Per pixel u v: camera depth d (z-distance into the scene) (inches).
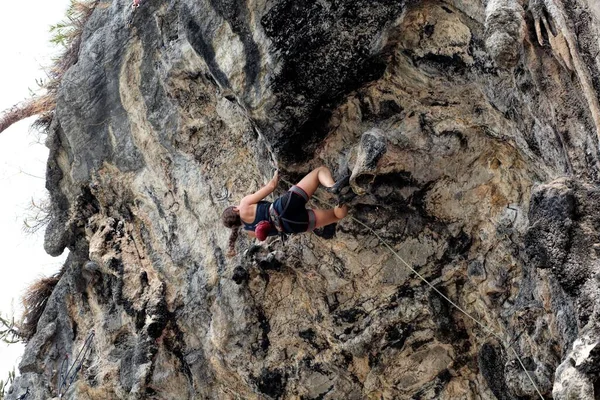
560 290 228.5
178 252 370.9
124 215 398.9
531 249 223.1
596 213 215.8
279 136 291.4
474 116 273.7
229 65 292.7
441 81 271.3
